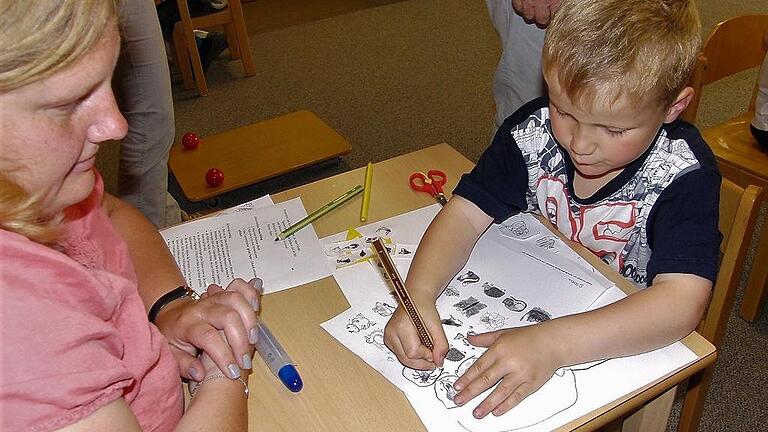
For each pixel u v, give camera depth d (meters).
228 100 3.11
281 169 2.37
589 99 0.80
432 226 0.97
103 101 0.53
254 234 1.03
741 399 1.61
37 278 0.49
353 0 4.11
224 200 2.42
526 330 0.79
